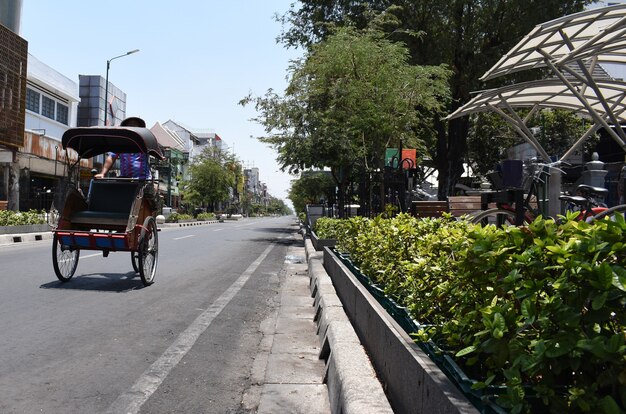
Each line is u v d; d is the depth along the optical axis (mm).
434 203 9320
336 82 14812
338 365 3279
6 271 9031
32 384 3715
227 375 4137
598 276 1541
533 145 8711
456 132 27188
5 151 25312
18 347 4570
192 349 4781
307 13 26234
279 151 21562
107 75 31734
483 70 23328
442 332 2406
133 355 4504
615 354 1488
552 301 1696
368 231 5703
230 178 66688
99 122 51344
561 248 1719
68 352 4492
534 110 9133
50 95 37719
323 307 5496
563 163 7152
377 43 15617
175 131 90375
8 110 24391
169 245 16781
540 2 22172
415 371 2312
